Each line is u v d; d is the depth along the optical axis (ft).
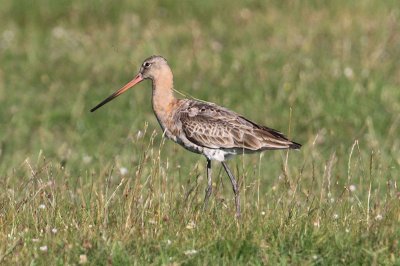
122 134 57.16
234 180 39.93
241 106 60.34
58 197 36.76
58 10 84.07
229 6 83.66
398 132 54.95
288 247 31.12
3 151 55.21
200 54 70.74
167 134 41.70
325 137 55.06
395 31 73.51
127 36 77.56
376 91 60.08
